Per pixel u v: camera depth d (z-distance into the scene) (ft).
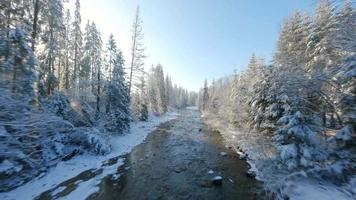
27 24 39.60
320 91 31.45
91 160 38.81
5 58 25.73
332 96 31.07
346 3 22.61
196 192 28.55
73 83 77.56
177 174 35.04
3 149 22.02
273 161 33.55
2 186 24.77
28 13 42.63
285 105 35.47
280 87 38.78
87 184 29.09
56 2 52.54
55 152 35.58
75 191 26.84
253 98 53.98
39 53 59.41
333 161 27.14
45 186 27.66
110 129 58.34
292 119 30.22
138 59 91.81
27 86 27.45
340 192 22.85
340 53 28.94
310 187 24.89
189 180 32.68
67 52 80.64
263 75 52.80
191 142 61.41
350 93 26.35
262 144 43.86
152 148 51.85
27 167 28.50
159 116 137.90
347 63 25.05
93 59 84.33
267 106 49.29
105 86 69.51
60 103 46.96
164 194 27.71
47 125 25.00
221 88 171.42
